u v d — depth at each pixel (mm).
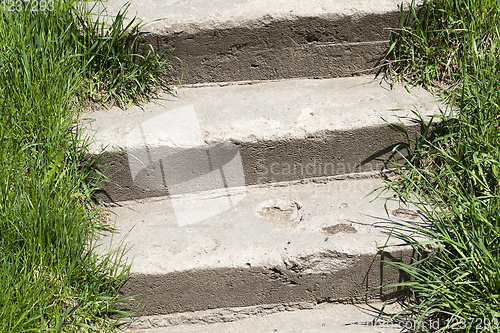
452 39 2410
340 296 1991
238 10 2480
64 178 1922
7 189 1785
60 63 2135
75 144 1975
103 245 1926
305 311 1985
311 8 2480
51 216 1739
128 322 1892
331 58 2551
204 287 1897
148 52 2359
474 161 1991
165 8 2545
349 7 2471
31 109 1946
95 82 2279
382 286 1830
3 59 2041
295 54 2531
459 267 1780
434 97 2352
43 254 1701
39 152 1918
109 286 1792
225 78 2549
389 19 2473
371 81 2533
